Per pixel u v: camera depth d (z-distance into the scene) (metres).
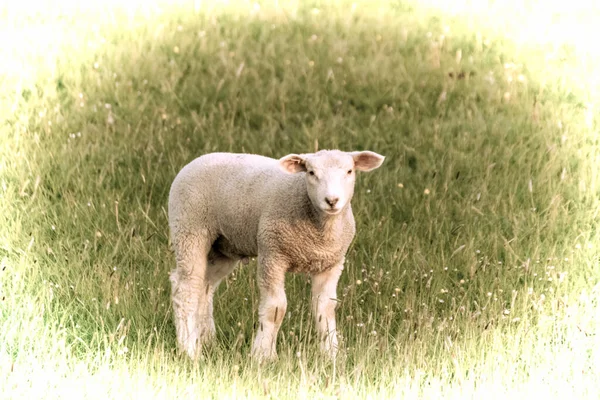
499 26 28.73
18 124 20.86
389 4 30.81
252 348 12.85
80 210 17.70
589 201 18.25
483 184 18.61
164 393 11.47
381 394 11.61
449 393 11.68
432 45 26.36
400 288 15.13
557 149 20.09
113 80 24.06
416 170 20.06
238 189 13.02
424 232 17.27
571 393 11.68
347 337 13.77
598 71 25.22
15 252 16.09
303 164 12.25
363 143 21.31
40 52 25.66
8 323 13.35
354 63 25.78
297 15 29.69
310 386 11.85
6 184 18.58
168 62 25.86
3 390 11.48
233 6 30.38
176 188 13.54
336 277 13.16
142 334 13.57
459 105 23.28
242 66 23.81
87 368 12.45
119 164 20.00
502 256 16.52
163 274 15.41
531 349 13.03
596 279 15.48
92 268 15.68
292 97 23.84
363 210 17.81
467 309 14.27
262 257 12.75
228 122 22.08
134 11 29.88
